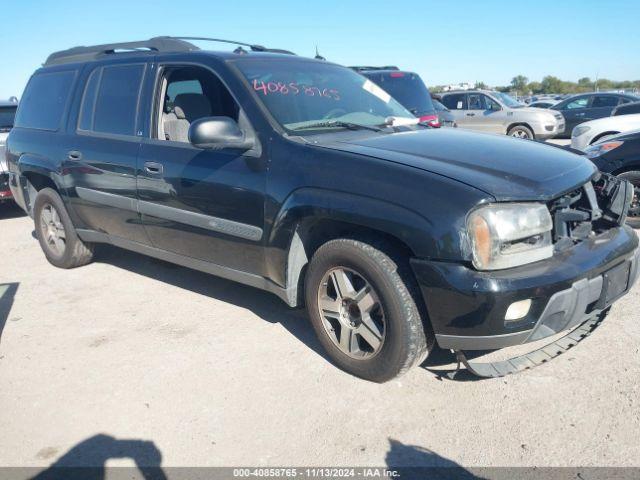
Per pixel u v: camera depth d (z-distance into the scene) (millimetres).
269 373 3236
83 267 5332
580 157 3297
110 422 2850
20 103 5500
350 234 3039
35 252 6008
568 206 2918
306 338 3650
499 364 2865
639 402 2771
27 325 4043
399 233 2682
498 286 2506
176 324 3947
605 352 3258
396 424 2721
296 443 2625
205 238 3707
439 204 2605
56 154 4766
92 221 4703
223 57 3738
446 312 2629
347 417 2795
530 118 14797
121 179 4156
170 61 3992
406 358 2846
